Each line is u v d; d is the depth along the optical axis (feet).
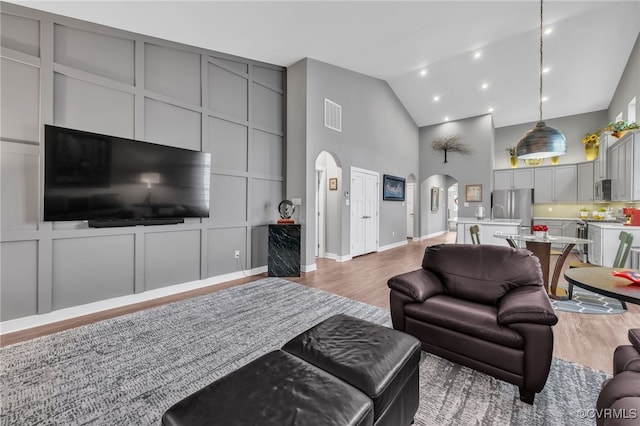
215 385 3.58
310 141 14.98
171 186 10.69
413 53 15.17
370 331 5.01
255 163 14.42
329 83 16.31
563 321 8.67
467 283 7.07
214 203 12.59
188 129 11.61
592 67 17.29
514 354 5.21
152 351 6.88
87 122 9.03
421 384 5.74
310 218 15.10
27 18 7.99
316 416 3.04
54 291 8.53
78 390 5.45
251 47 12.44
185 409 3.19
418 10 11.08
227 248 13.17
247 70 13.98
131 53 10.01
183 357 6.64
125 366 6.25
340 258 17.89
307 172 14.79
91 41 9.14
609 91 19.79
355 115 18.69
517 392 5.48
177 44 11.20
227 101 13.10
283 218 14.69
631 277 5.70
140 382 5.72
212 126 12.48
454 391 5.53
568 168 22.56
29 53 8.01
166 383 5.70
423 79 20.71
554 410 4.98
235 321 8.63
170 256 11.12
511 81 19.39
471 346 5.74
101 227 9.13
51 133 8.01
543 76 18.44
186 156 11.10
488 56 16.98
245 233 13.94
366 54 14.88
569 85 19.30
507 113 23.94
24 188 7.96
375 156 21.04
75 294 8.89
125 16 8.91
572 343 7.33
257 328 8.16
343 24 11.42
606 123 22.30
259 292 11.46
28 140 8.01
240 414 3.09
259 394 3.39
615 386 3.40
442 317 6.10
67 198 8.32
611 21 13.51
